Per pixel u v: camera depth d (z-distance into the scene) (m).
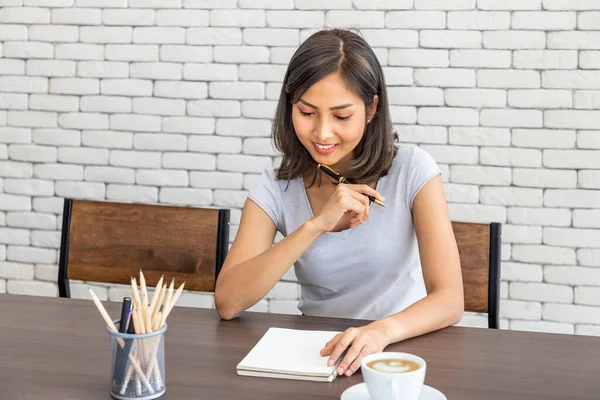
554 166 2.67
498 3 2.64
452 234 1.62
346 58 1.48
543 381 1.18
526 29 2.63
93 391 1.13
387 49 2.72
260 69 2.82
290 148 1.70
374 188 1.72
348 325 1.48
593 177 2.65
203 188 2.90
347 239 1.69
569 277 2.70
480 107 2.70
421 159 1.70
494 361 1.27
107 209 1.98
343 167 1.72
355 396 1.08
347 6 2.73
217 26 2.83
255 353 1.27
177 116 2.89
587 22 2.59
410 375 0.99
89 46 2.92
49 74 2.96
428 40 2.70
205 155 2.89
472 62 2.68
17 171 3.02
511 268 2.73
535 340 1.39
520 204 2.71
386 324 1.34
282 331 1.39
